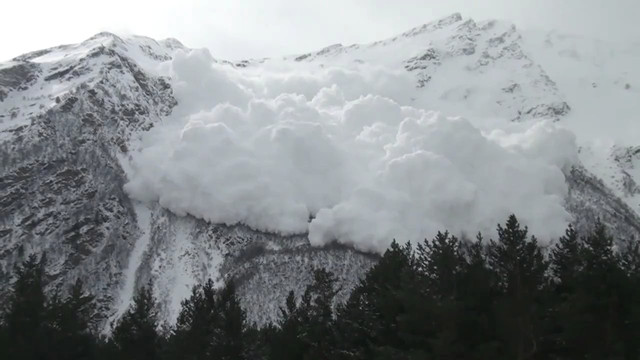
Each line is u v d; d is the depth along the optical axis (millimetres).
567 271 43969
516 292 40969
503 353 39625
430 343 40688
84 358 56406
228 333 52656
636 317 36750
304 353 49250
